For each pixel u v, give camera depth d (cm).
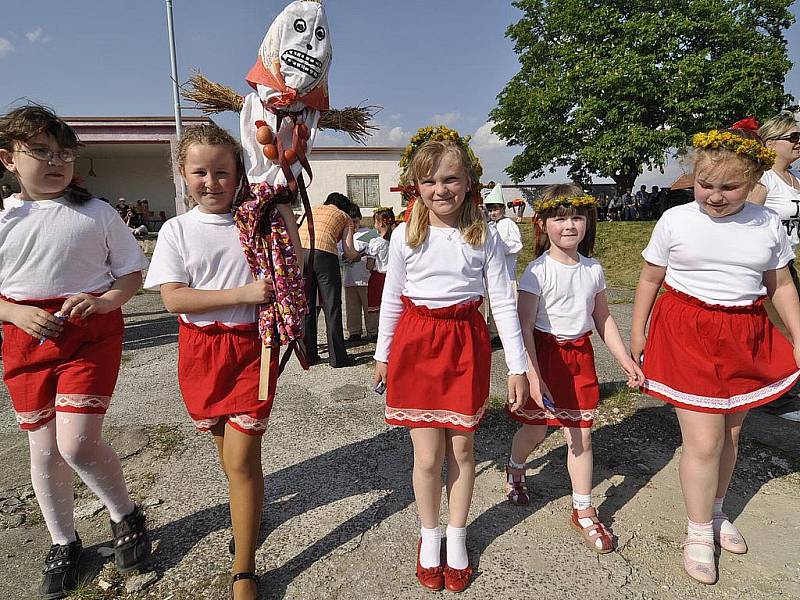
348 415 382
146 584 214
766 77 1962
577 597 205
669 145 1920
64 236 204
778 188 324
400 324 214
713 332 211
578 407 239
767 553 230
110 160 2230
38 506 277
